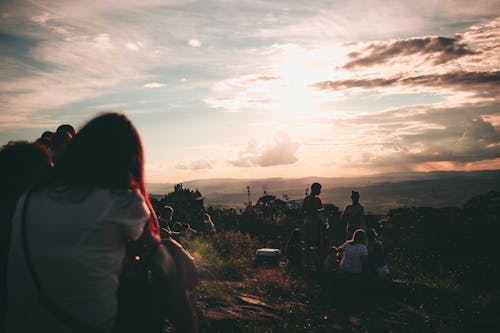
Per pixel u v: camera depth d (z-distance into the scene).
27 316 1.67
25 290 1.67
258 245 17.28
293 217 27.64
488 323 7.81
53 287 1.64
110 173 1.78
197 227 18.81
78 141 1.83
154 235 1.89
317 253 11.97
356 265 10.54
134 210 1.77
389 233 20.08
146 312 1.80
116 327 1.73
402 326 7.60
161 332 1.87
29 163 2.29
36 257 1.65
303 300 9.05
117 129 1.84
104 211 1.70
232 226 23.73
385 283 10.01
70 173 1.78
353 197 12.18
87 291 1.65
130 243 1.85
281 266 13.15
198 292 7.88
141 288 1.81
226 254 13.66
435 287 10.82
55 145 4.45
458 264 14.21
